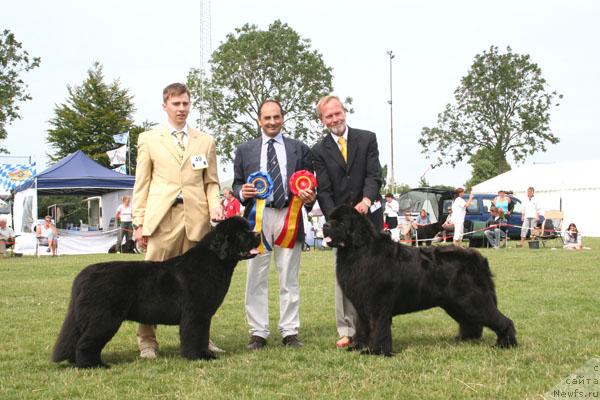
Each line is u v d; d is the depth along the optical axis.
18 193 22.19
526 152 54.88
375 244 5.48
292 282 6.14
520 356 5.14
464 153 56.94
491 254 16.12
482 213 21.92
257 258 6.04
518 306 7.75
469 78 55.38
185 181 5.80
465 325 6.02
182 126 5.94
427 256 5.63
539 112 54.44
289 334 6.06
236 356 5.46
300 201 6.10
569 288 9.33
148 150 5.87
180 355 5.37
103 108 56.72
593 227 29.77
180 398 4.15
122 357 5.57
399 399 4.07
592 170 30.92
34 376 4.79
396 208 19.55
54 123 56.91
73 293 5.11
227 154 48.47
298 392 4.27
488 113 55.19
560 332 6.16
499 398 4.06
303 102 48.88
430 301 5.58
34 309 8.21
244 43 47.59
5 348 5.86
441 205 22.39
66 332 5.05
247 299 6.07
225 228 5.34
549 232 21.72
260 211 5.96
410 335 6.37
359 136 6.28
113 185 22.27
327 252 18.81
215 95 48.28
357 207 5.94
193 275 5.28
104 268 5.11
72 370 4.91
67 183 21.62
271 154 6.20
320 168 6.23
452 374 4.65
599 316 6.99
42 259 17.94
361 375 4.68
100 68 58.06
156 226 5.68
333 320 7.39
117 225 21.83
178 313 5.28
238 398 4.12
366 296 5.40
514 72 53.84
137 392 4.30
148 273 5.21
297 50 48.97
